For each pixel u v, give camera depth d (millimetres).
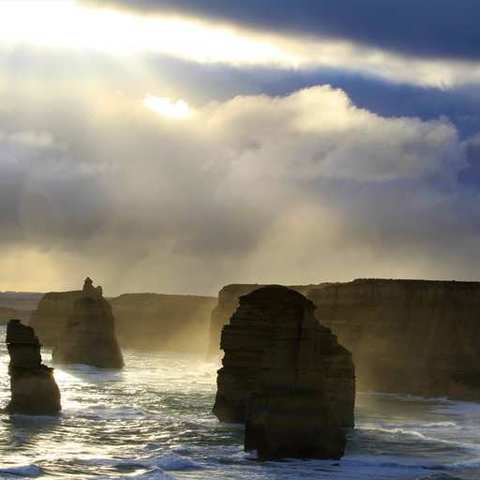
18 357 129625
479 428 130625
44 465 93312
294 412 98000
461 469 96812
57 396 132000
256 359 126125
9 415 127750
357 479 89562
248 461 96688
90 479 86750
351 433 119125
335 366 122375
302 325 98875
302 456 98188
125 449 103812
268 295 127312
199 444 107688
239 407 126250
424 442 114125
